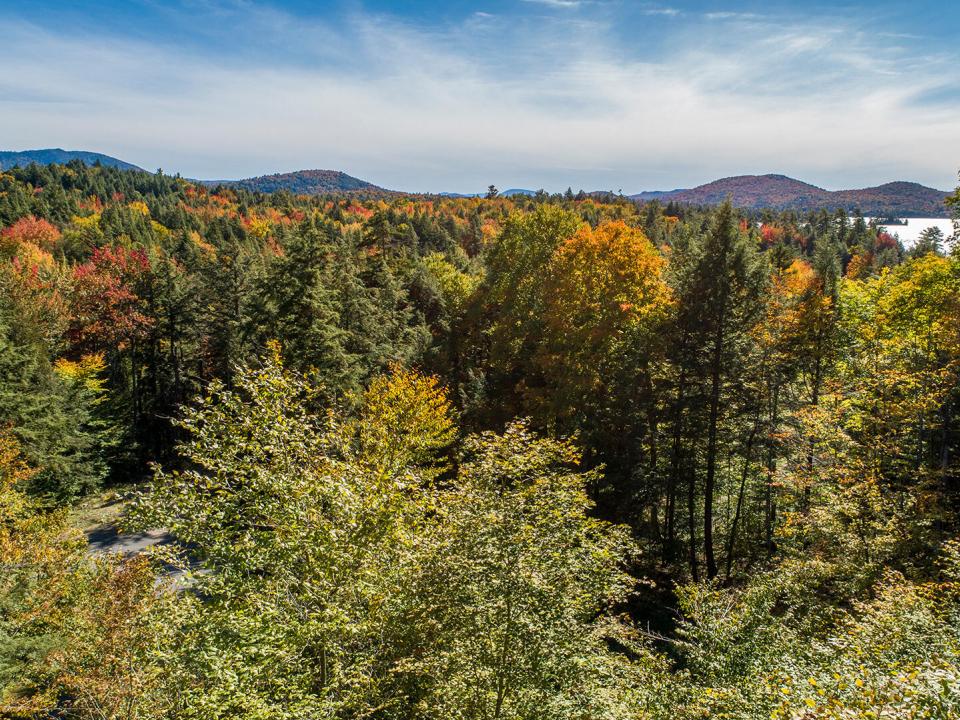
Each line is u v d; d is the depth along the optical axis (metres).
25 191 111.94
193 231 99.19
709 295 20.36
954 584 10.51
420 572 8.96
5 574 12.91
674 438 22.19
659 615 18.66
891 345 19.58
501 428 24.70
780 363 23.34
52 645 11.79
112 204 117.81
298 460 9.70
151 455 35.59
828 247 62.03
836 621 11.09
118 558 12.48
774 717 6.27
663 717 8.44
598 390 21.62
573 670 8.62
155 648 8.53
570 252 24.00
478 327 30.84
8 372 23.86
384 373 27.77
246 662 8.36
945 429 17.31
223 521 9.30
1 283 31.41
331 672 9.20
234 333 35.09
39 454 24.16
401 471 10.92
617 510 20.64
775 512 23.22
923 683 5.78
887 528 13.93
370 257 37.53
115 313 37.19
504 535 8.52
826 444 18.59
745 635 10.19
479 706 8.15
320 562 8.75
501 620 8.02
